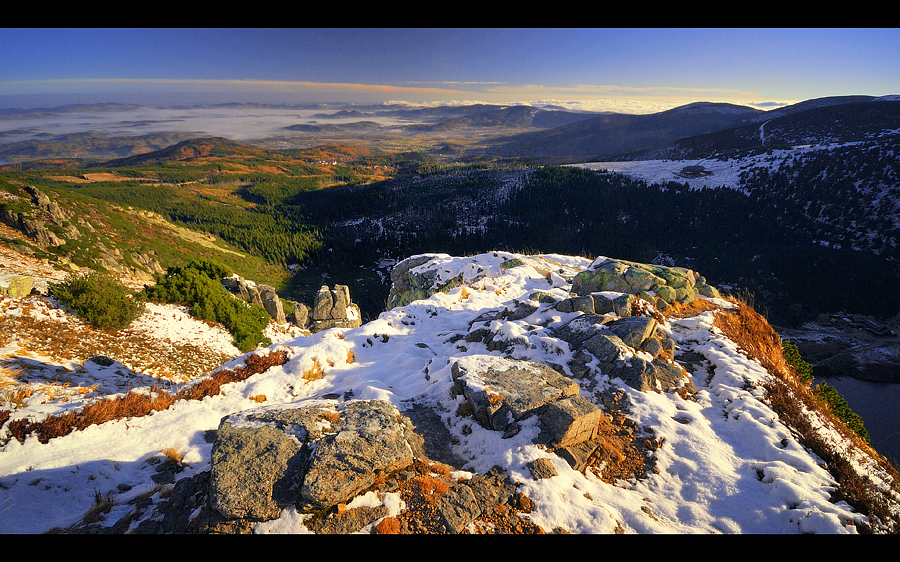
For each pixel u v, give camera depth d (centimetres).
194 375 2281
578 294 1969
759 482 844
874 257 15762
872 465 973
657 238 19200
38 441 920
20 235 4244
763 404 1109
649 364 1209
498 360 1170
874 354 11656
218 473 691
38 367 1531
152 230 9000
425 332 1797
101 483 807
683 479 858
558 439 877
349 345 1571
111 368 1845
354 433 788
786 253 16325
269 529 622
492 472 802
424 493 709
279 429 810
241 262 12550
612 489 805
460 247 19100
